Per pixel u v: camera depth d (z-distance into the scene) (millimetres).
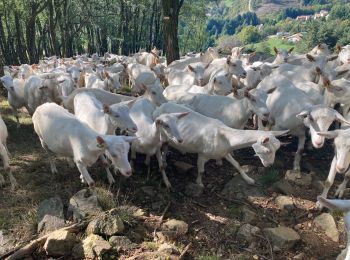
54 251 1944
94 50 13039
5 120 3711
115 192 2395
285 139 3188
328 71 3299
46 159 2834
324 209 2314
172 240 2068
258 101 2590
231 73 3457
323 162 2846
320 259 2010
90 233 2037
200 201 2391
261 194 2443
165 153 2605
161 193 2420
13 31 12000
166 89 3395
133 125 2352
